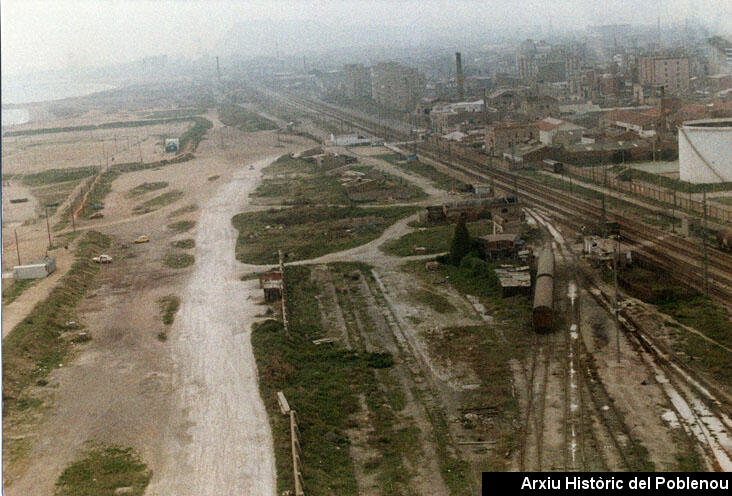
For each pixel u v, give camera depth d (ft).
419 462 124.16
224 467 120.98
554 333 181.88
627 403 142.20
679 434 129.08
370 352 176.14
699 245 249.75
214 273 254.27
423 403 147.74
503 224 273.54
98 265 274.98
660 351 166.91
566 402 143.95
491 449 127.65
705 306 191.31
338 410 144.77
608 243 245.24
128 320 204.85
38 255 287.69
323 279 243.40
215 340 184.14
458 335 184.65
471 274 231.30
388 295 221.87
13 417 144.36
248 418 139.03
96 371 167.63
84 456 127.54
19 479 120.57
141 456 126.82
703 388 147.13
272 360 166.71
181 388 155.12
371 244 287.07
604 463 119.85
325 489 114.32
